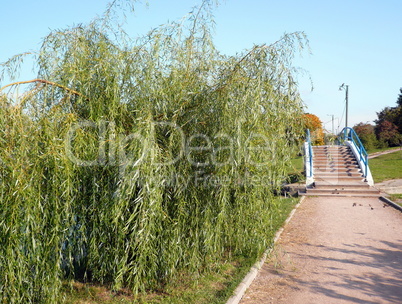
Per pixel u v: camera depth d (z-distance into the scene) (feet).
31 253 12.64
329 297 15.83
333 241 25.43
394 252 22.70
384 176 61.11
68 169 13.34
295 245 24.39
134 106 16.17
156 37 16.48
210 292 15.92
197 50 18.04
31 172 12.76
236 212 18.20
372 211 37.06
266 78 17.81
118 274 14.93
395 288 16.80
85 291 16.05
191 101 16.71
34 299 13.85
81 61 15.33
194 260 16.49
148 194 13.93
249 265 19.26
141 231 13.75
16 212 12.03
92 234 14.94
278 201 20.10
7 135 12.51
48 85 14.85
